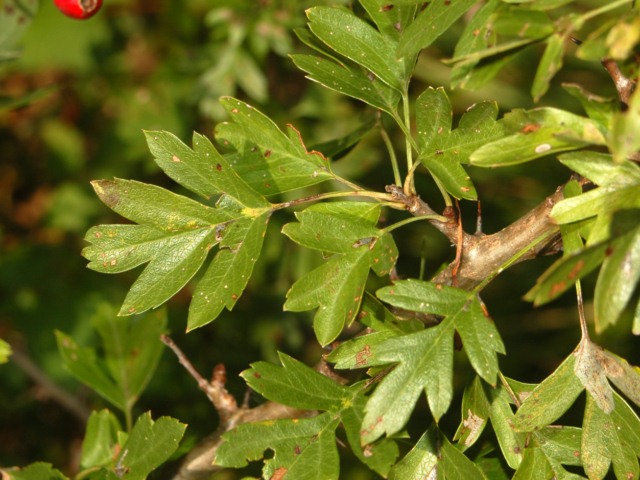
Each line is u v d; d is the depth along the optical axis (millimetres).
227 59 638
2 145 836
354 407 437
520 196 663
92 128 828
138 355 530
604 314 387
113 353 530
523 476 425
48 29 812
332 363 450
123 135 799
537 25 395
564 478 426
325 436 434
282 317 646
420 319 438
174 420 453
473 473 425
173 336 638
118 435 503
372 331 430
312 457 432
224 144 444
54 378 731
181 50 793
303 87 670
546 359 654
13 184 831
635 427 420
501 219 655
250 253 431
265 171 443
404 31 435
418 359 411
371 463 429
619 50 384
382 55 440
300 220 426
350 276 423
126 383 525
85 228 822
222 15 636
